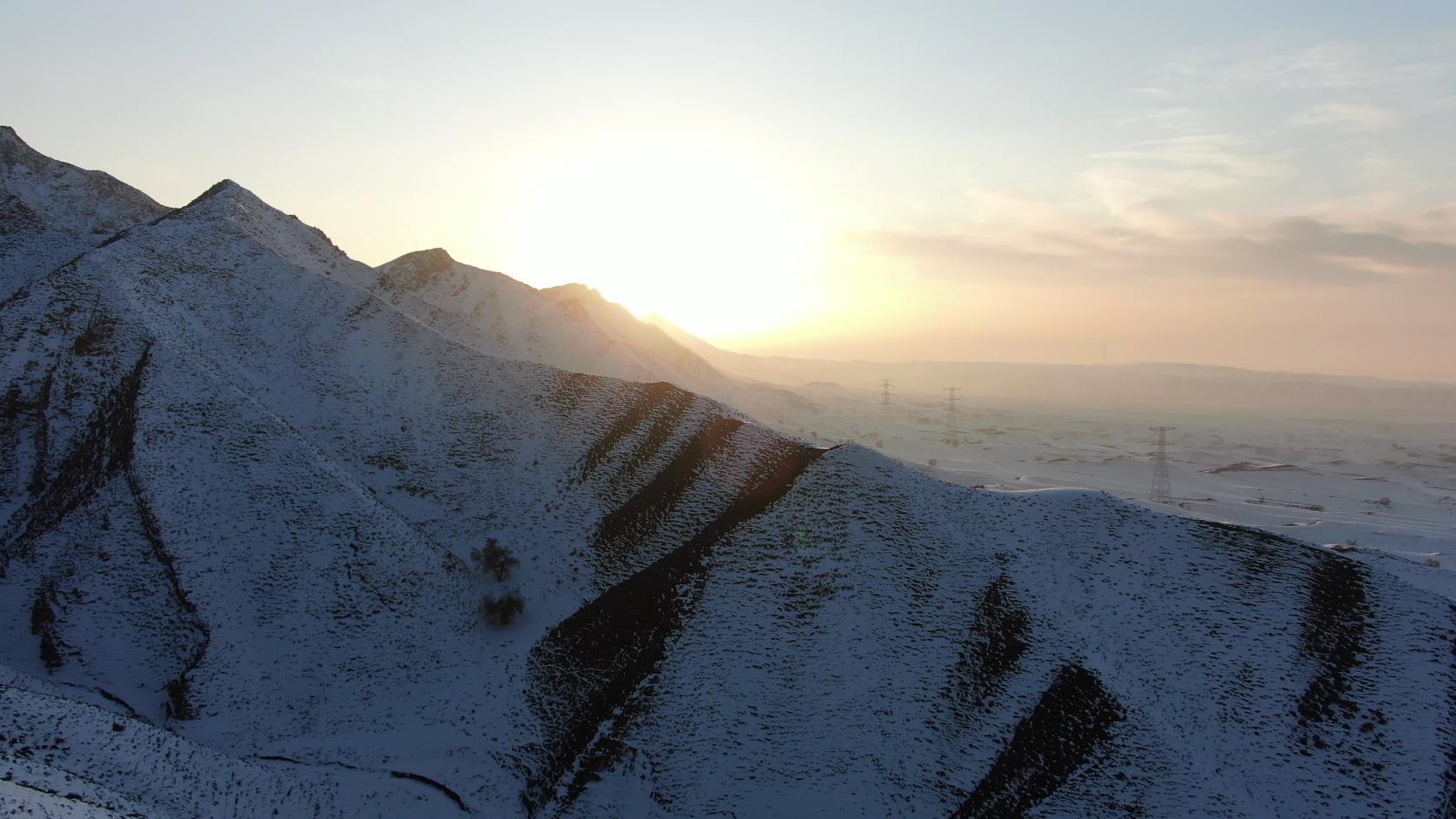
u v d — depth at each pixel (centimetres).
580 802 3784
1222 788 3416
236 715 4078
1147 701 3806
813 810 3584
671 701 4181
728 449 5994
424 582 5012
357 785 3744
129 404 5444
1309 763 3519
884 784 3634
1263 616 4216
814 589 4659
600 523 5591
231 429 5519
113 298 6191
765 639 4428
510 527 5638
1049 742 3669
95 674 4256
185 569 4659
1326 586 4344
